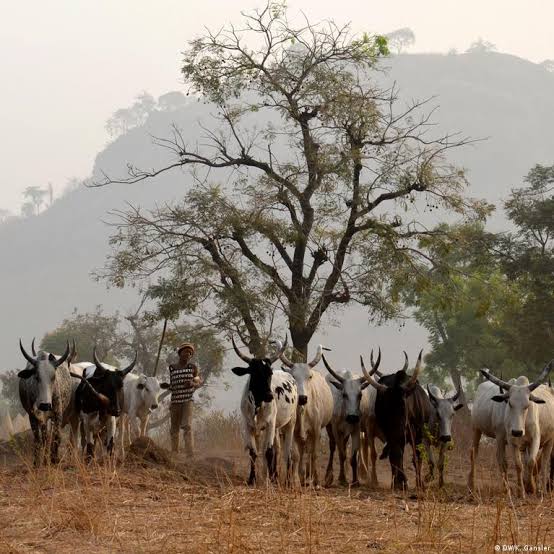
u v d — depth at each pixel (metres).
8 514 14.70
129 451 21.70
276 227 38.41
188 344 27.50
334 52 40.50
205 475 21.72
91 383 23.42
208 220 37.62
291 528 14.44
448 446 23.28
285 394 21.69
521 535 14.59
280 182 39.12
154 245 38.50
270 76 39.75
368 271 38.62
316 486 21.53
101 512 14.66
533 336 53.97
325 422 23.78
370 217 39.50
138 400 27.45
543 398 22.81
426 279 39.12
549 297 54.19
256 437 21.16
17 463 22.20
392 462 23.08
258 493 17.58
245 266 38.09
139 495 16.84
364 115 38.88
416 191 40.25
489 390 24.17
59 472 17.83
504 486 21.95
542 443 22.92
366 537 14.08
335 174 38.91
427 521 15.23
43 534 13.48
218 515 14.99
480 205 40.34
